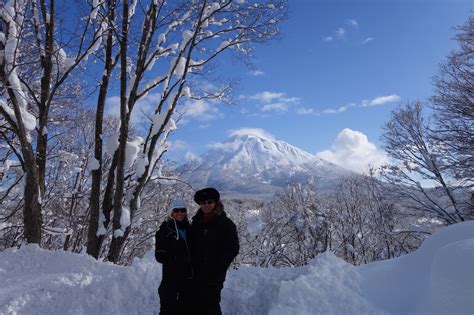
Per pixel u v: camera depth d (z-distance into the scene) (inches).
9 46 390.9
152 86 500.1
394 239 860.0
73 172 738.8
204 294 150.7
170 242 157.1
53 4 438.9
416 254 171.9
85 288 198.2
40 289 202.2
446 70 714.2
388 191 794.8
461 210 731.4
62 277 214.4
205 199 156.8
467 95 698.8
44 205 703.1
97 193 470.6
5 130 484.4
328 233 815.7
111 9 446.9
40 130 443.2
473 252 136.3
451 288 130.3
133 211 480.7
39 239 405.4
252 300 189.6
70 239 722.8
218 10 494.9
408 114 744.3
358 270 187.6
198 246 155.7
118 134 491.2
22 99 410.9
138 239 837.2
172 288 153.6
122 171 456.1
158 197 831.1
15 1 391.2
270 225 668.1
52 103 585.9
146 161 486.0
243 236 747.4
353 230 858.8
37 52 465.1
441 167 700.0
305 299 153.6
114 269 246.5
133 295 194.1
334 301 153.0
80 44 444.1
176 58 498.9
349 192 1053.2
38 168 437.4
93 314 184.2
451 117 706.2
